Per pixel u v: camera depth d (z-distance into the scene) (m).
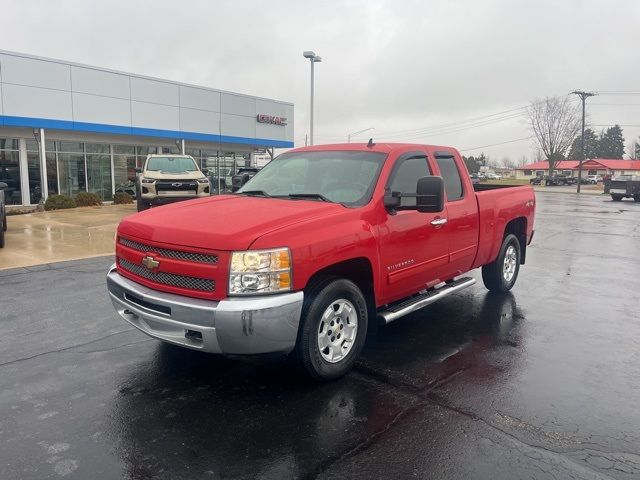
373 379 4.26
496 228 6.40
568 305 6.61
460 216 5.59
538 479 2.93
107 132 24.19
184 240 3.80
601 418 3.64
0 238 10.38
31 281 7.66
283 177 5.28
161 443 3.27
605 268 9.17
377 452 3.19
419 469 3.02
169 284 3.92
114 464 3.04
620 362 4.68
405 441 3.31
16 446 3.23
